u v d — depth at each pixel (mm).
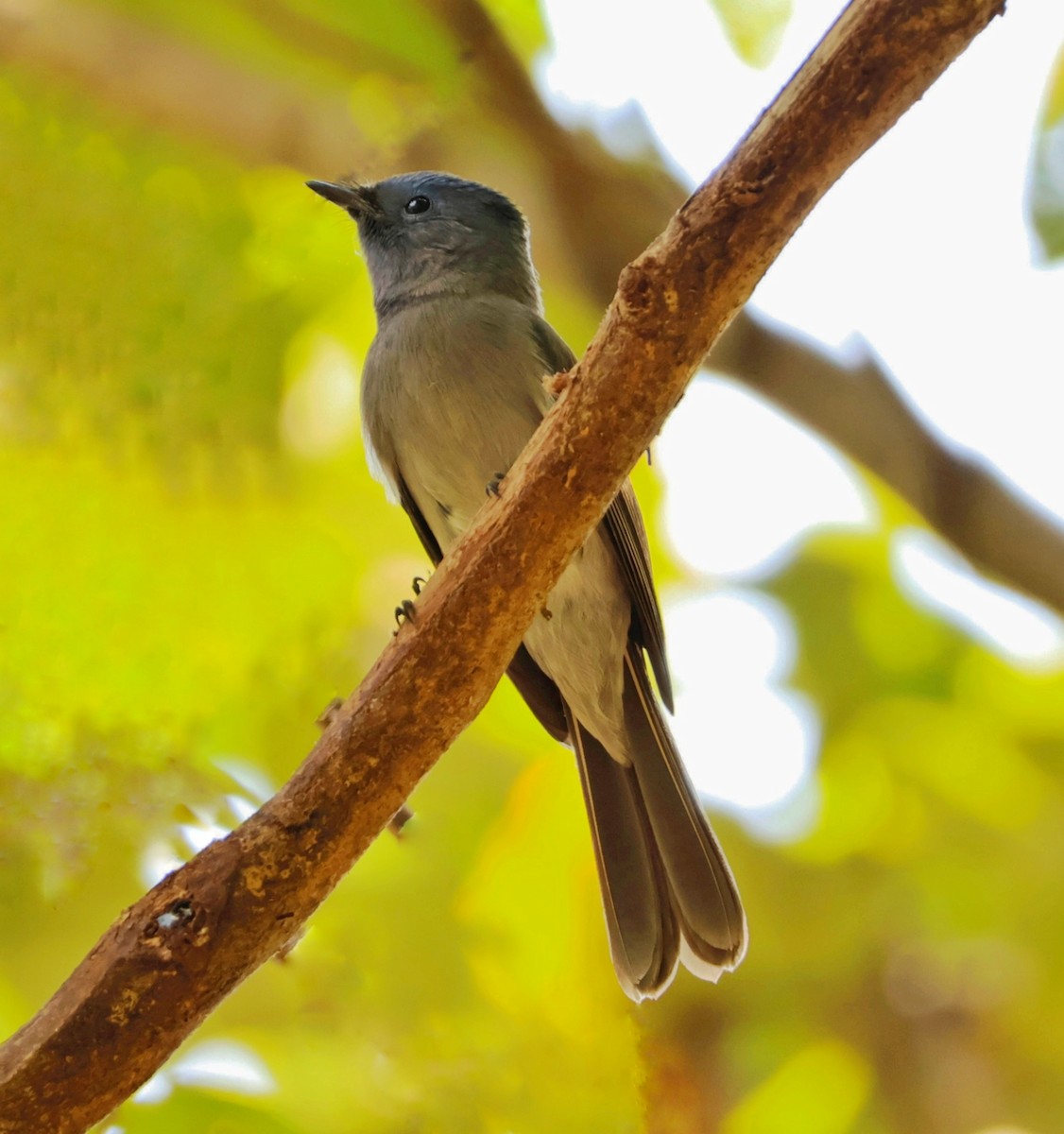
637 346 6148
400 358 9961
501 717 9953
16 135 7465
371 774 6430
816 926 10711
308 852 6305
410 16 8430
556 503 6406
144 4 8156
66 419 7332
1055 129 8945
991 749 11188
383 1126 7141
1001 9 5582
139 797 7117
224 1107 7156
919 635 11367
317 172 8523
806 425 9492
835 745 11227
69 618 7289
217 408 7582
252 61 8320
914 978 10672
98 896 7336
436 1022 7426
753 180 5875
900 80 5711
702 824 9438
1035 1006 10547
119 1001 5945
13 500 7301
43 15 7984
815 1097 10375
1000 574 9469
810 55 5781
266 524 7758
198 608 7504
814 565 11414
